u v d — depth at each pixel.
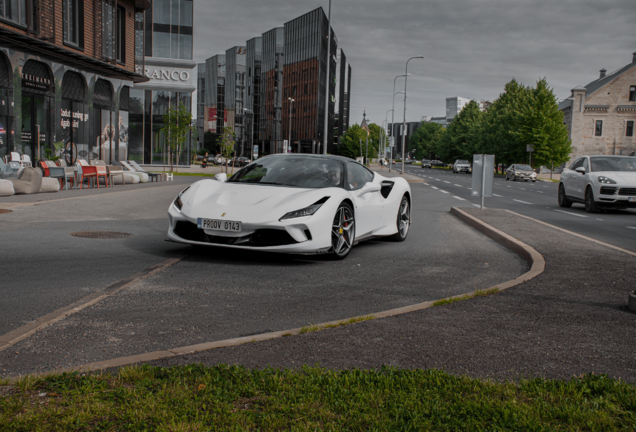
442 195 21.72
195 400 2.38
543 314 4.06
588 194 15.03
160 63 38.44
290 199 6.13
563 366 3.03
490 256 7.14
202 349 3.15
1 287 4.56
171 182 22.16
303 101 93.31
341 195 6.43
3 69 17.31
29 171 13.35
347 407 2.37
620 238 9.39
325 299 4.61
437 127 140.38
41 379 2.55
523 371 2.95
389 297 4.75
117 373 2.73
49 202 11.56
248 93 106.94
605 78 69.69
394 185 8.18
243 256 6.46
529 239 7.99
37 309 3.98
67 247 6.61
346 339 3.38
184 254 6.44
